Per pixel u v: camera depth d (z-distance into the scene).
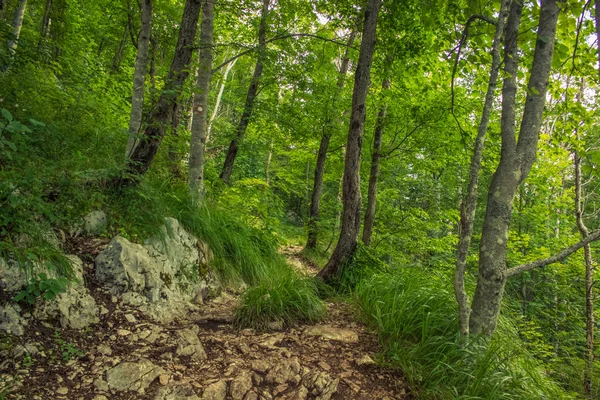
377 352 3.20
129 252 3.29
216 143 9.34
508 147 3.06
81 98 4.86
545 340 8.77
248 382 2.53
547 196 11.31
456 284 3.00
